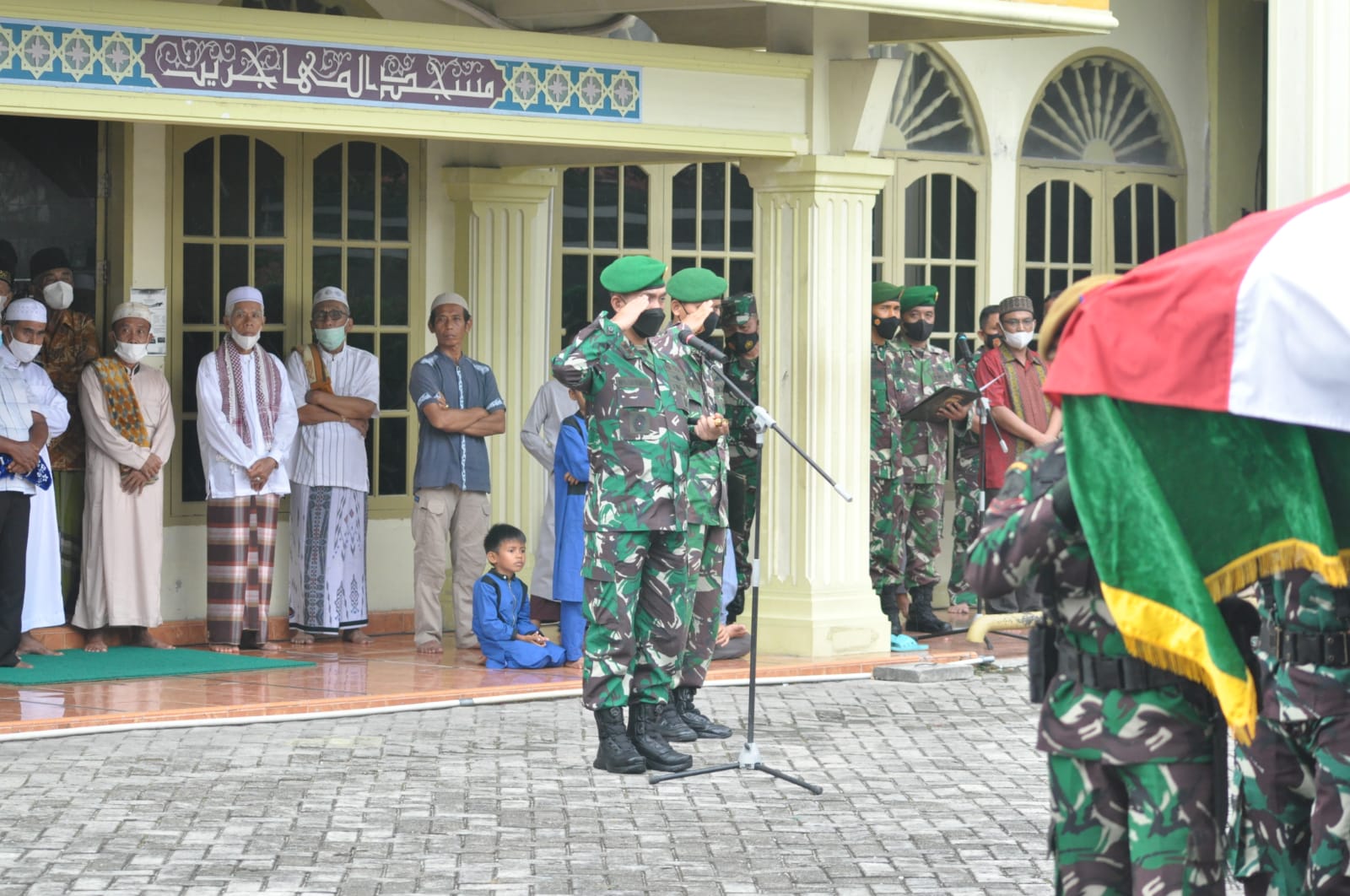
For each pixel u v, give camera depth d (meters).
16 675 10.98
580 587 11.38
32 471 11.23
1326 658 5.68
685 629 9.00
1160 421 5.10
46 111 9.54
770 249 12.20
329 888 6.88
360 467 12.60
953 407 13.00
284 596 12.91
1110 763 5.20
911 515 13.44
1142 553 4.98
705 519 9.04
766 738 9.79
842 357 12.14
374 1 12.66
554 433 12.10
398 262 13.43
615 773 8.87
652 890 6.89
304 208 13.03
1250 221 5.36
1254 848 5.95
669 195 14.30
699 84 11.52
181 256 12.59
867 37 12.17
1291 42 11.91
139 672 11.20
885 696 11.12
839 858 7.37
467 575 12.45
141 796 8.27
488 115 10.74
